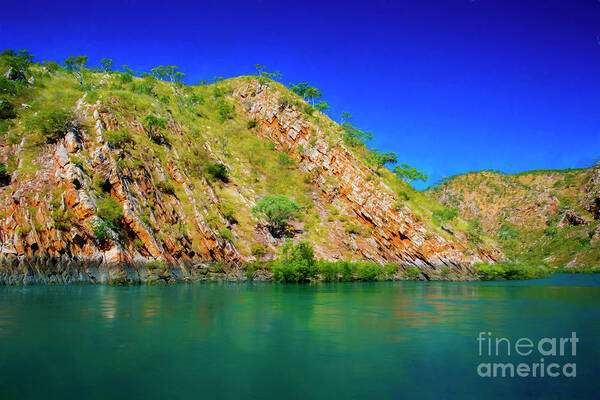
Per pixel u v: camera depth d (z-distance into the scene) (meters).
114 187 59.66
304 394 12.67
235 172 99.88
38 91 76.31
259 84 135.25
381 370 15.22
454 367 15.78
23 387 12.82
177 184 74.06
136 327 22.33
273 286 58.53
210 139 105.88
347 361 16.34
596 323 25.80
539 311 31.70
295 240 85.69
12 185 55.06
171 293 42.62
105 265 54.25
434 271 85.44
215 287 53.78
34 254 51.44
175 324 23.48
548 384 13.96
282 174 108.62
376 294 46.12
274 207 84.44
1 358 15.86
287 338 20.34
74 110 67.00
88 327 22.09
